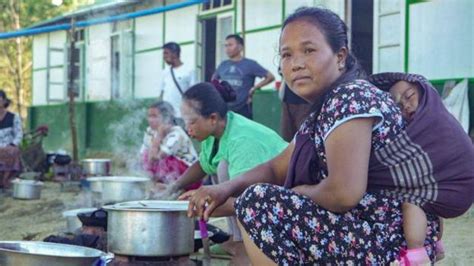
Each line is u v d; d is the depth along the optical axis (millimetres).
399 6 9383
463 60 8688
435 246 2785
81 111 16453
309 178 2752
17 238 5965
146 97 14633
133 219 3449
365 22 10055
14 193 8523
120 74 15195
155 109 6500
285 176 3105
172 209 3486
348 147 2523
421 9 9117
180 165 6043
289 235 2621
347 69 2791
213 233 4129
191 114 4027
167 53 9703
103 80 15828
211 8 12820
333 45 2713
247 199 2664
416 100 2789
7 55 21672
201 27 13242
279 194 2641
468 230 5773
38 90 18344
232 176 4008
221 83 5391
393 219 2656
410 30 9250
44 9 21344
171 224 3469
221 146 4109
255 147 3977
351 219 2627
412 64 9234
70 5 21266
